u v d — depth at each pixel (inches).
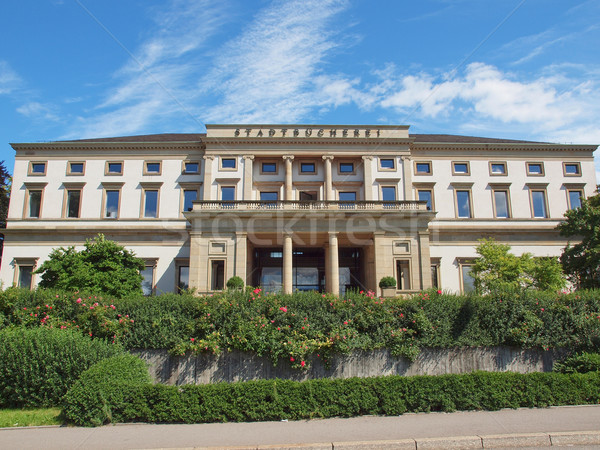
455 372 599.8
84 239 1568.7
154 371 588.1
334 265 1309.1
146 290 1540.4
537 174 1667.1
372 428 416.8
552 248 1595.7
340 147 1626.5
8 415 471.5
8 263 1551.4
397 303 626.5
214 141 1617.9
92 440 390.9
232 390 466.6
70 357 511.2
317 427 423.8
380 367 591.2
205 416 449.1
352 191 1631.4
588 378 507.5
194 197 1622.8
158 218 1595.7
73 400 442.0
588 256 1141.1
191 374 584.7
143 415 449.7
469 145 1668.3
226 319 599.8
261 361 583.5
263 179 1631.4
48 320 609.0
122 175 1637.6
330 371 578.9
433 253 1582.2
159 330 593.9
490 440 376.8
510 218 1621.6
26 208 1603.1
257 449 366.0
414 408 477.4
